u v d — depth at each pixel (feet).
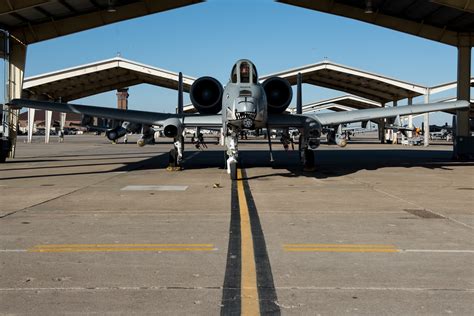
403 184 46.14
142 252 20.18
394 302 14.29
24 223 26.35
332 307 13.87
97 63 150.10
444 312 13.48
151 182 47.80
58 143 177.37
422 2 71.26
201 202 34.27
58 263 18.51
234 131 48.34
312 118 55.31
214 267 17.99
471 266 18.11
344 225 25.90
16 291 15.28
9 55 78.23
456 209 31.27
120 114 55.98
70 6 70.79
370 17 79.87
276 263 18.53
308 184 45.98
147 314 13.33
